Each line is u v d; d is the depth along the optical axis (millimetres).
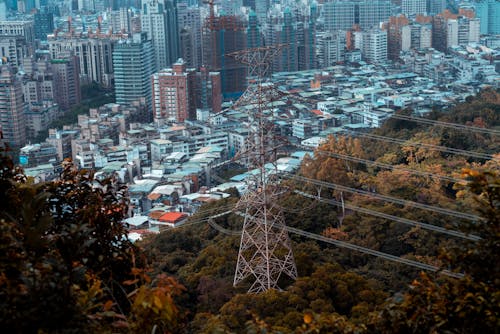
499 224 21562
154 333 18672
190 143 178500
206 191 136125
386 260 76688
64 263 19797
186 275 72688
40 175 158625
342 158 105312
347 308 60188
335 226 87062
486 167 96750
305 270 69312
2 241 18719
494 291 20375
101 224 24531
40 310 17922
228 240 81312
